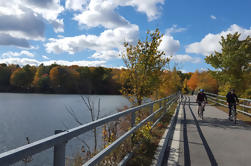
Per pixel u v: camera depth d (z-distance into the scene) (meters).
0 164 1.24
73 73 114.56
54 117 31.56
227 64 25.09
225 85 26.33
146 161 4.43
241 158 5.05
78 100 67.94
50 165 6.29
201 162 4.70
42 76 124.56
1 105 52.38
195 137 7.14
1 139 18.56
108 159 4.07
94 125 2.63
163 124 8.97
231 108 11.27
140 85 10.40
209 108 18.72
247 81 24.91
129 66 10.76
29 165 5.88
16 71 129.62
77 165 3.84
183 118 11.66
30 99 73.25
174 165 4.47
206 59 26.73
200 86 55.78
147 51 10.37
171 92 23.22
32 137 19.61
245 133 8.02
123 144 4.57
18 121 28.62
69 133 2.02
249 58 24.73
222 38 26.19
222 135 7.58
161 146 5.63
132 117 4.75
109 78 112.25
